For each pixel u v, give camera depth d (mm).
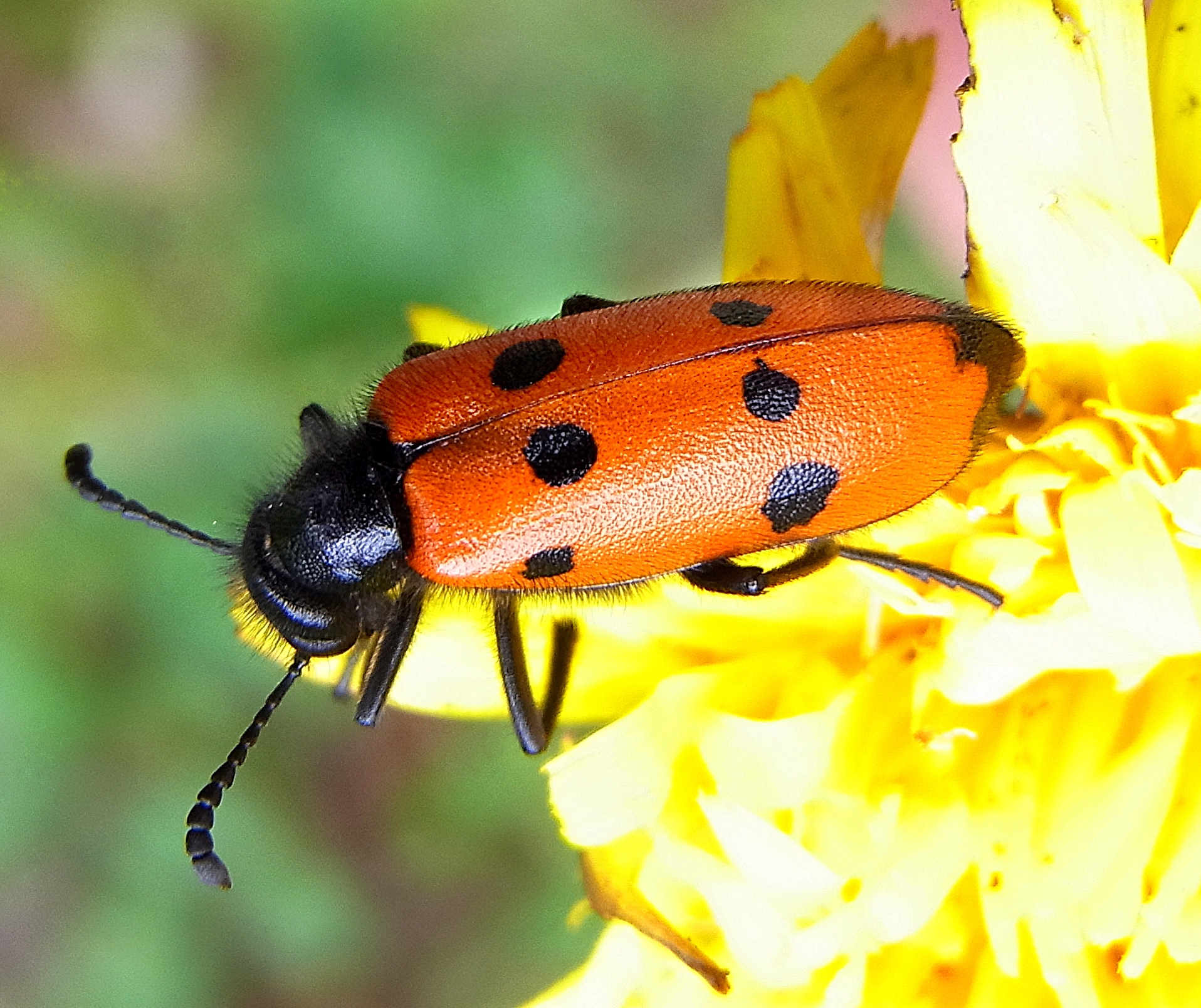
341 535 62
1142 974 60
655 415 59
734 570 60
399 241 98
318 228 99
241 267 99
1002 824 60
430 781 103
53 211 101
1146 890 59
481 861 102
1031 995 60
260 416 96
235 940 102
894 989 61
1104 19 58
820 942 60
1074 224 58
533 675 63
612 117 104
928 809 60
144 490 98
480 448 60
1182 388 58
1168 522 58
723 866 61
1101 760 59
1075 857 59
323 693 103
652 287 102
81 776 101
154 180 102
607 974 62
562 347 60
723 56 105
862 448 59
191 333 98
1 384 98
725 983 60
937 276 77
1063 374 59
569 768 61
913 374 59
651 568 60
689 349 60
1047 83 58
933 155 76
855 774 60
